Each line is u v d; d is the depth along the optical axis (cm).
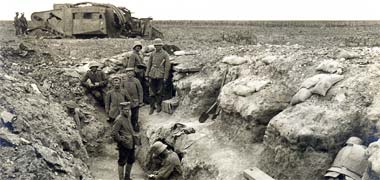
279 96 755
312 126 616
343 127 608
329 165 597
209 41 1994
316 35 2272
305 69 787
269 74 842
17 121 614
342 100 646
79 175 618
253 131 741
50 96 993
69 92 1103
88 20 1800
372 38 1891
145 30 1906
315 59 816
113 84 1032
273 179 611
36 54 1384
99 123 1040
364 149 561
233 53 1080
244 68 925
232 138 779
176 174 795
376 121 593
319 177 596
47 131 708
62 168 557
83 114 1045
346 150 576
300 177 607
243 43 1947
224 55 1086
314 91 683
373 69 703
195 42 1909
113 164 922
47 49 1514
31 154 524
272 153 667
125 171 850
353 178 543
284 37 2211
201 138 818
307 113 648
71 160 675
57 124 782
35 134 642
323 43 1836
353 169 555
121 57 1295
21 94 798
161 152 817
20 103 734
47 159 548
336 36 2159
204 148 782
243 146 742
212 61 1070
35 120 712
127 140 789
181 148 821
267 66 866
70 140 772
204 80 1002
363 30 2431
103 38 1794
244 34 2158
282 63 831
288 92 757
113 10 1819
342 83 680
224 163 705
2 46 1395
